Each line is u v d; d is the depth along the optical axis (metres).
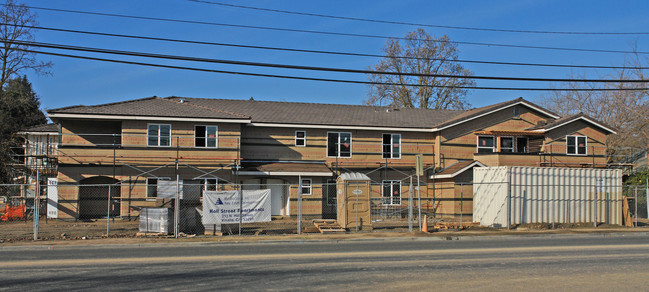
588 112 48.00
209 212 19.59
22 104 41.88
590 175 25.62
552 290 9.45
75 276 10.70
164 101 29.39
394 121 32.16
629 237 20.59
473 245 17.08
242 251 15.25
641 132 43.22
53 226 22.88
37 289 9.38
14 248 16.03
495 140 32.38
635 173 37.03
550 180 24.77
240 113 30.69
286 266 12.05
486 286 9.73
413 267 11.92
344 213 21.95
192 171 26.89
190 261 12.91
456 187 28.72
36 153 29.33
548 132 31.77
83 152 25.62
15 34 36.22
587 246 16.80
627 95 45.31
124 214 26.05
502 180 23.98
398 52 47.59
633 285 9.93
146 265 12.23
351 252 14.90
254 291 9.19
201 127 27.14
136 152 26.09
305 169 28.27
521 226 23.73
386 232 21.28
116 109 26.34
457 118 31.02
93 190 27.16
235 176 27.45
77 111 25.30
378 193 30.64
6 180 35.03
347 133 30.70
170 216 19.88
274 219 27.72
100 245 16.81
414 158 31.39
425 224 21.55
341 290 9.29
